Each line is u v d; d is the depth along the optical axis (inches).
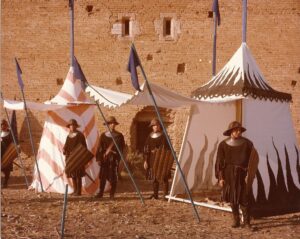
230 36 671.8
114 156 402.9
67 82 467.2
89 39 681.0
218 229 288.5
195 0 677.3
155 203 379.2
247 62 372.8
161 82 676.7
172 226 295.9
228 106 387.2
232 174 285.1
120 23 681.6
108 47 680.4
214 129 395.9
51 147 443.2
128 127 674.2
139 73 678.5
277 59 669.3
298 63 668.7
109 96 364.5
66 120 444.1
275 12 671.1
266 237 269.6
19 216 318.7
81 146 397.4
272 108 360.8
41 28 684.1
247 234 276.2
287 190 346.6
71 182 430.6
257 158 285.7
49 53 683.4
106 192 445.1
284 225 304.0
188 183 392.2
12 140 476.1
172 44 677.3
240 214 323.3
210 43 673.6
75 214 328.8
